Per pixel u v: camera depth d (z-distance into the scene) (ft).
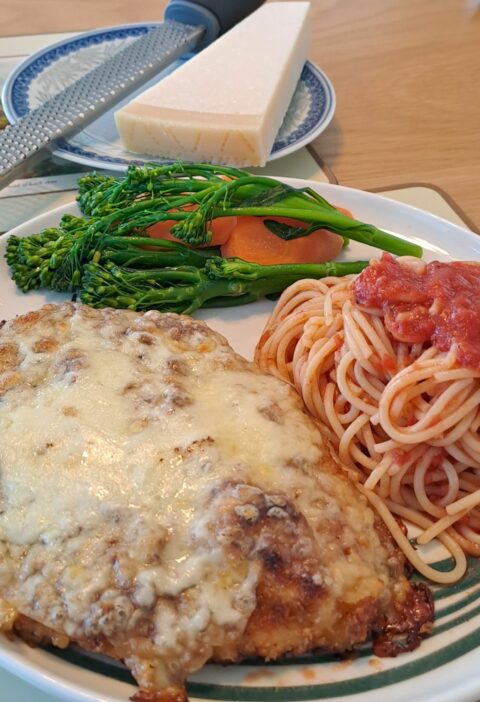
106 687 0.41
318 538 0.44
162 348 0.54
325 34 1.22
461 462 0.55
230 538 0.41
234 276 0.67
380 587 0.44
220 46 0.97
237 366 0.54
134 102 0.86
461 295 0.55
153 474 0.44
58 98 0.89
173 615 0.40
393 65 1.14
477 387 0.53
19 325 0.56
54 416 0.47
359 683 0.43
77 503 0.43
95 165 0.84
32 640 0.42
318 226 0.71
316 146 0.96
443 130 1.00
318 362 0.58
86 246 0.68
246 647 0.41
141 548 0.41
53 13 1.25
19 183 0.86
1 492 0.44
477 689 0.41
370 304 0.56
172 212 0.71
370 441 0.56
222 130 0.83
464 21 1.26
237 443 0.46
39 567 0.42
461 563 0.52
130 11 1.26
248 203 0.72
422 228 0.77
